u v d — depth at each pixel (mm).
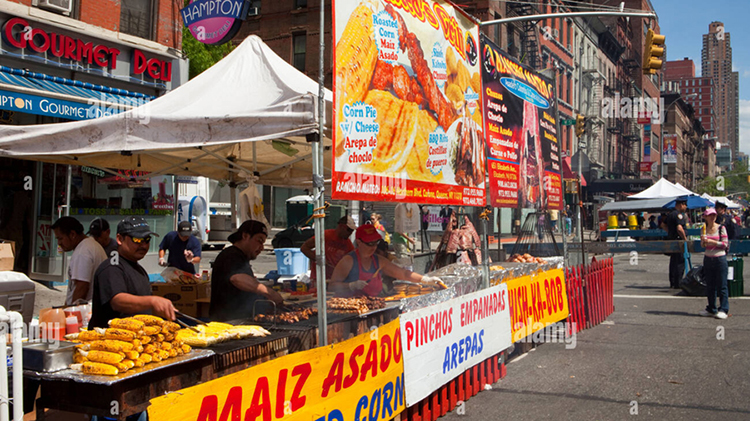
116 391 2609
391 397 4367
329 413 3689
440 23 5457
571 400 5621
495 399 5711
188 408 2697
